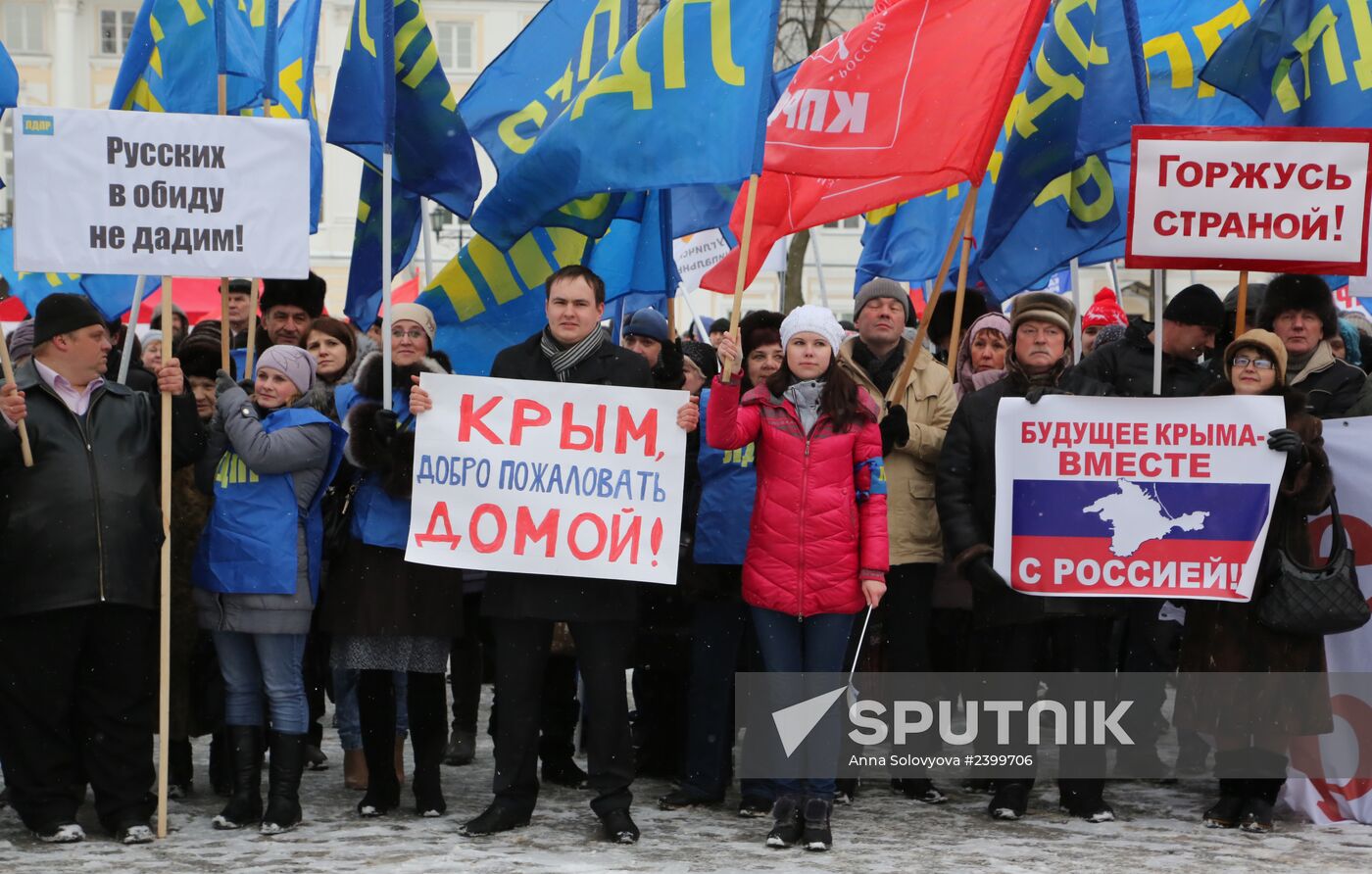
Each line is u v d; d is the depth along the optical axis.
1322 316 7.29
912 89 7.00
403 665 6.63
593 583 6.50
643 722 7.87
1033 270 8.13
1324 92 7.71
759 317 7.31
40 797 6.38
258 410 6.71
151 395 6.73
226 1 8.17
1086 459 6.77
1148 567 6.71
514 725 6.57
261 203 6.55
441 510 6.54
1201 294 7.34
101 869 5.83
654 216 8.46
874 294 7.52
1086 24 7.71
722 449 6.57
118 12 37.66
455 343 8.19
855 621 7.20
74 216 6.45
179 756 7.35
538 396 6.60
